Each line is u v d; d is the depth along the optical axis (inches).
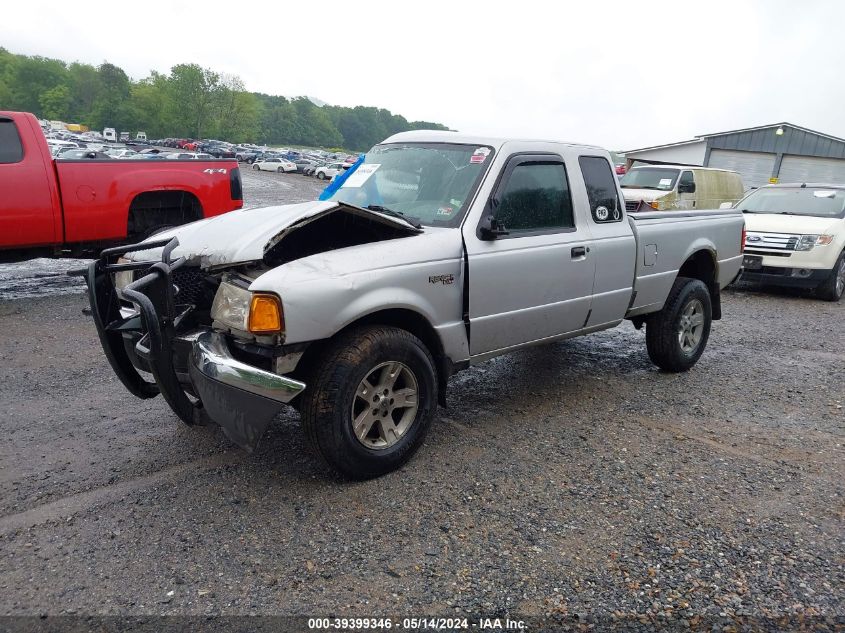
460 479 144.1
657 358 223.3
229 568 111.1
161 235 159.6
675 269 214.4
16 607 100.7
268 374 121.6
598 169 193.2
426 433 149.9
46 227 292.0
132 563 111.8
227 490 136.3
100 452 152.4
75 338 242.7
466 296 153.3
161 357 123.6
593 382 216.4
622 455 159.9
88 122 5226.4
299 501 132.6
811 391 215.2
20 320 265.6
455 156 169.8
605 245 186.9
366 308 133.2
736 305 365.4
